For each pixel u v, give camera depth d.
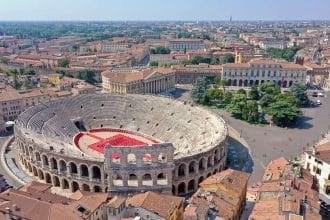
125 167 119.81
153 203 97.88
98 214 101.56
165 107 193.38
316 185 120.44
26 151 144.88
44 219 89.69
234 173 116.06
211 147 134.62
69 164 129.88
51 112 185.25
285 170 117.88
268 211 91.56
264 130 198.75
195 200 97.25
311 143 177.88
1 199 97.25
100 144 171.12
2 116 198.25
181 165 131.25
